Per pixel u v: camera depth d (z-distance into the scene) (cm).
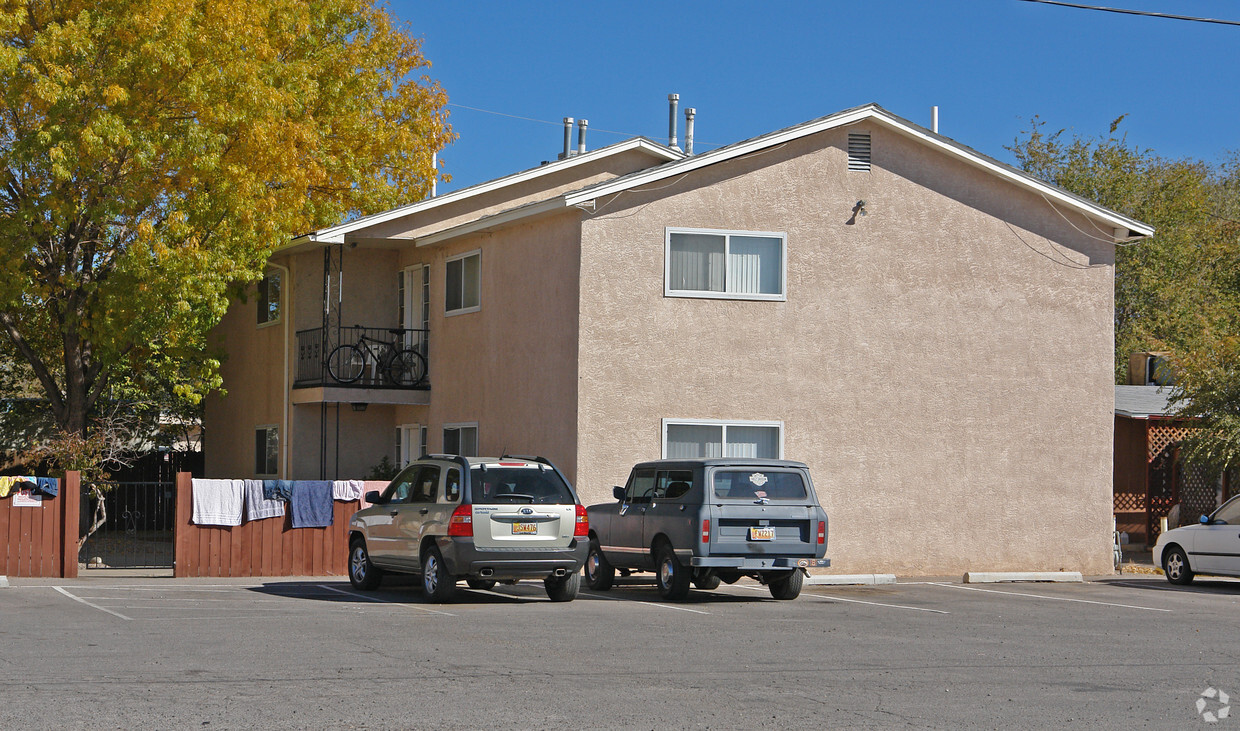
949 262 2300
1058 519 2328
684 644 1259
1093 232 2381
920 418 2269
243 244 2514
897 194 2281
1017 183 2331
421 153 3419
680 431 2162
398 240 2673
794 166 2236
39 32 2359
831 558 2203
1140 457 2969
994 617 1586
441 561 1638
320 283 2781
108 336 2494
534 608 1611
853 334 2245
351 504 2153
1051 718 901
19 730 808
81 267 2692
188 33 2383
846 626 1449
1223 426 2586
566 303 2177
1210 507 2920
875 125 2278
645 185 2162
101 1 2378
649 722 862
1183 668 1156
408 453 2764
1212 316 4000
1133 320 4550
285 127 2609
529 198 2831
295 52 3128
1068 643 1327
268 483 2108
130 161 2403
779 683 1027
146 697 922
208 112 2422
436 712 883
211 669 1052
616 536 1883
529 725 845
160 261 2378
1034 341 2336
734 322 2191
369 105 3381
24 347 2702
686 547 1692
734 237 2203
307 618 1445
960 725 870
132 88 2391
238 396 3075
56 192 2394
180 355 2694
